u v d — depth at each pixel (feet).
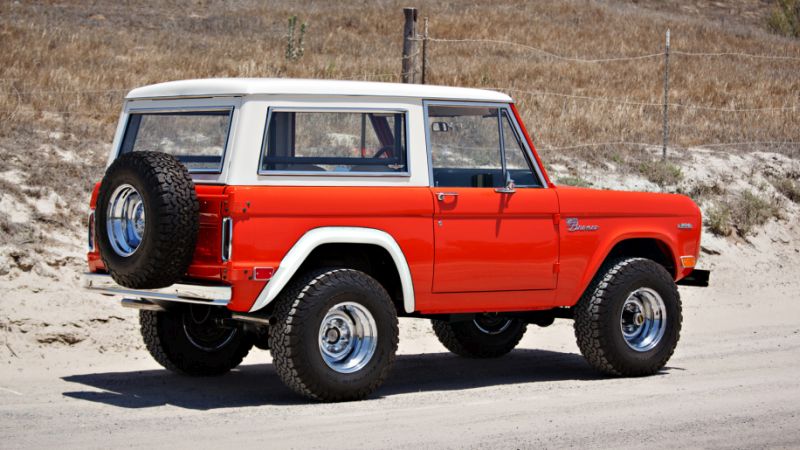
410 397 25.82
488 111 27.35
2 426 21.84
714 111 79.46
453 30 114.01
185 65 75.77
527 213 27.27
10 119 45.70
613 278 28.66
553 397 25.90
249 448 19.95
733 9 168.04
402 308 27.30
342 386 24.45
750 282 49.42
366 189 24.88
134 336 32.60
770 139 69.00
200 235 23.75
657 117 74.43
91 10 110.93
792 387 27.32
